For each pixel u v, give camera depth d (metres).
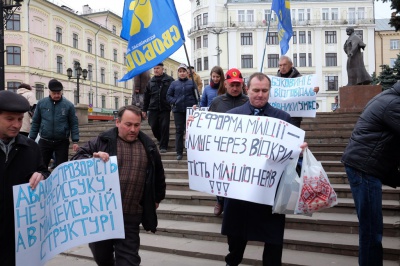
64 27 46.94
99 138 3.49
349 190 5.56
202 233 5.16
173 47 5.41
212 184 3.65
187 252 4.75
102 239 3.15
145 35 5.46
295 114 6.24
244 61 60.72
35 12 42.66
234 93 4.55
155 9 5.44
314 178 3.24
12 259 2.85
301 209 3.25
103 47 54.16
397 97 3.12
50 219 2.96
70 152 9.95
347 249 4.36
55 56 45.50
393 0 17.75
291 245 4.63
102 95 53.47
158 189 3.68
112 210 3.21
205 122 3.78
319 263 4.16
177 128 7.91
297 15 61.00
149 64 5.46
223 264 4.45
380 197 3.22
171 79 8.41
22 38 41.34
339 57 59.78
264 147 3.45
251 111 3.71
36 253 2.84
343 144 7.84
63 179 3.10
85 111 14.63
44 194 2.89
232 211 3.61
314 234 4.79
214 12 61.44
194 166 3.78
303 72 59.94
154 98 8.35
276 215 3.50
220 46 61.19
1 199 2.78
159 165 3.62
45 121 6.47
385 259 4.22
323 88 59.69
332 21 59.62
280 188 3.35
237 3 61.09
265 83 3.63
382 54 65.56
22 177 2.86
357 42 13.20
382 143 3.19
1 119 2.72
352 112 11.64
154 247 4.95
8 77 41.00
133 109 3.44
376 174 3.22
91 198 3.18
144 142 3.53
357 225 4.74
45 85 44.09
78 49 49.19
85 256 4.89
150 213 3.47
